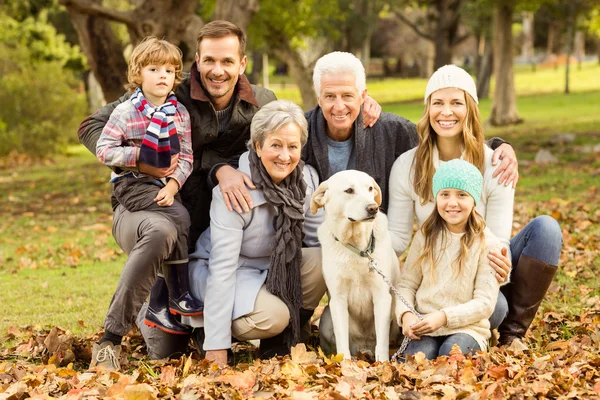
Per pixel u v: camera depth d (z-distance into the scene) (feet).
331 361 12.87
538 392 10.72
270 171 13.47
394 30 200.23
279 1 62.85
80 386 12.05
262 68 141.38
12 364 13.82
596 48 224.12
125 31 87.20
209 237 14.55
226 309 13.48
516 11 79.30
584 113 87.30
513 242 14.47
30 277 24.64
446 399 10.66
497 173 13.94
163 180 13.75
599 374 11.62
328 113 14.44
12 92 81.15
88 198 46.52
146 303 15.55
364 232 13.09
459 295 13.12
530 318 14.32
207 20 56.08
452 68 13.84
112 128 13.33
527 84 144.36
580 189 37.88
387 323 13.29
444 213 13.06
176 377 12.70
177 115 13.79
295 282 13.70
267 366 12.75
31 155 80.69
